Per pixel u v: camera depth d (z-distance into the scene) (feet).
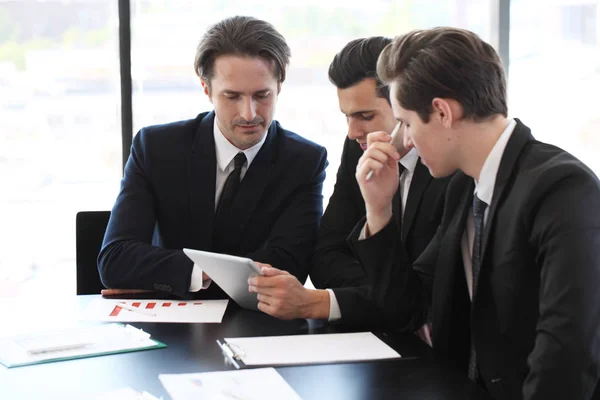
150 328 5.86
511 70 11.18
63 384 4.60
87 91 10.37
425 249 5.96
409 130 5.07
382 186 5.92
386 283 5.94
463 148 4.94
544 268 4.37
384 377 4.75
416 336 5.73
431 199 6.45
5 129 10.39
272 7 10.64
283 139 7.87
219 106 7.18
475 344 5.05
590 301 4.16
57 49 10.28
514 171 4.79
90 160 10.54
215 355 5.17
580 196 4.35
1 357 5.07
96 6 10.22
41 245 10.75
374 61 6.34
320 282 7.04
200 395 4.33
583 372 4.11
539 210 4.49
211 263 6.10
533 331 4.72
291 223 7.52
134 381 4.65
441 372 4.85
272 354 5.15
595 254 4.22
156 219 7.78
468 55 4.76
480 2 11.18
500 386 4.88
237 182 7.62
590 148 11.53
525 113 11.32
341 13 10.77
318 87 10.81
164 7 10.27
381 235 5.97
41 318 6.15
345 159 7.41
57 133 10.46
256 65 6.97
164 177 7.67
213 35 7.09
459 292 5.39
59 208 10.69
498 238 4.79
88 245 8.11
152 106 10.43
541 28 11.17
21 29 10.21
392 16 10.94
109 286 7.15
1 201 10.56
